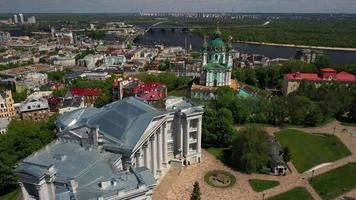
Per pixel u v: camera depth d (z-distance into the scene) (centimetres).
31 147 12556
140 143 10300
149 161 11406
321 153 14350
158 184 11850
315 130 17125
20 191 11719
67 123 11538
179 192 11375
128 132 10606
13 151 12231
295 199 11175
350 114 18700
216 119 14800
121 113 11375
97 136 9894
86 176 8381
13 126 14038
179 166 13075
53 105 19962
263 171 12875
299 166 13375
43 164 8519
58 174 8388
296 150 14625
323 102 18375
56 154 9106
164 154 12594
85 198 7581
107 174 8569
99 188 8012
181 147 13288
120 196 7775
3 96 19675
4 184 11606
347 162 13588
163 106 14088
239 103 17912
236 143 13262
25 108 18875
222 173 12750
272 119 18038
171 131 13188
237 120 17838
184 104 13638
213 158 13988
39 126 13925
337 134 16512
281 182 12200
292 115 17738
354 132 16788
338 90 19988
